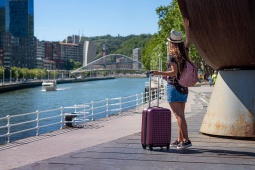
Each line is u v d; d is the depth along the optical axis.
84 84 156.25
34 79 167.38
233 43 7.98
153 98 34.28
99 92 92.06
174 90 7.14
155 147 7.46
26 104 60.50
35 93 92.44
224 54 8.29
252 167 5.91
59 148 8.47
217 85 8.98
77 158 6.55
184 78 6.99
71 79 188.00
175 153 6.89
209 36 8.12
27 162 6.86
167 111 7.11
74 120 14.69
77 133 11.78
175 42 7.03
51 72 194.12
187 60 7.02
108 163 6.18
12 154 7.79
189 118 13.84
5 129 27.47
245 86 8.47
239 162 6.23
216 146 7.61
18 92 98.06
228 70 8.70
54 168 5.89
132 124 14.36
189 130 10.02
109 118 17.50
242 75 8.51
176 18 61.84
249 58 8.16
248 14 7.61
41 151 8.11
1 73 137.25
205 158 6.51
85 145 8.80
